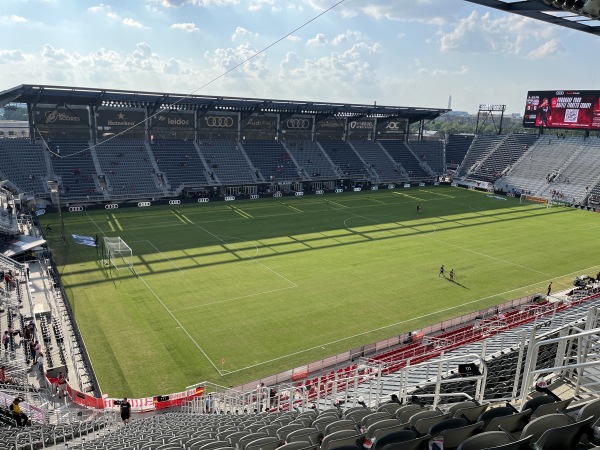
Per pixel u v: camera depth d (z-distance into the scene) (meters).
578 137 109.00
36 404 24.30
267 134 103.56
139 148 87.31
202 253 54.56
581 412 7.65
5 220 53.75
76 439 20.12
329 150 108.94
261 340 35.19
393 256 56.25
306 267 51.22
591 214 85.06
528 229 71.81
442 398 15.91
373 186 104.69
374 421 10.45
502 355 18.14
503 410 8.66
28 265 47.12
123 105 82.44
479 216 80.44
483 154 118.56
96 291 42.72
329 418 12.17
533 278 50.12
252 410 24.48
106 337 34.69
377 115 110.31
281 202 86.88
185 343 34.34
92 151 82.25
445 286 47.09
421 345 33.16
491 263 54.75
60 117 80.19
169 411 27.30
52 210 71.00
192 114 93.25
